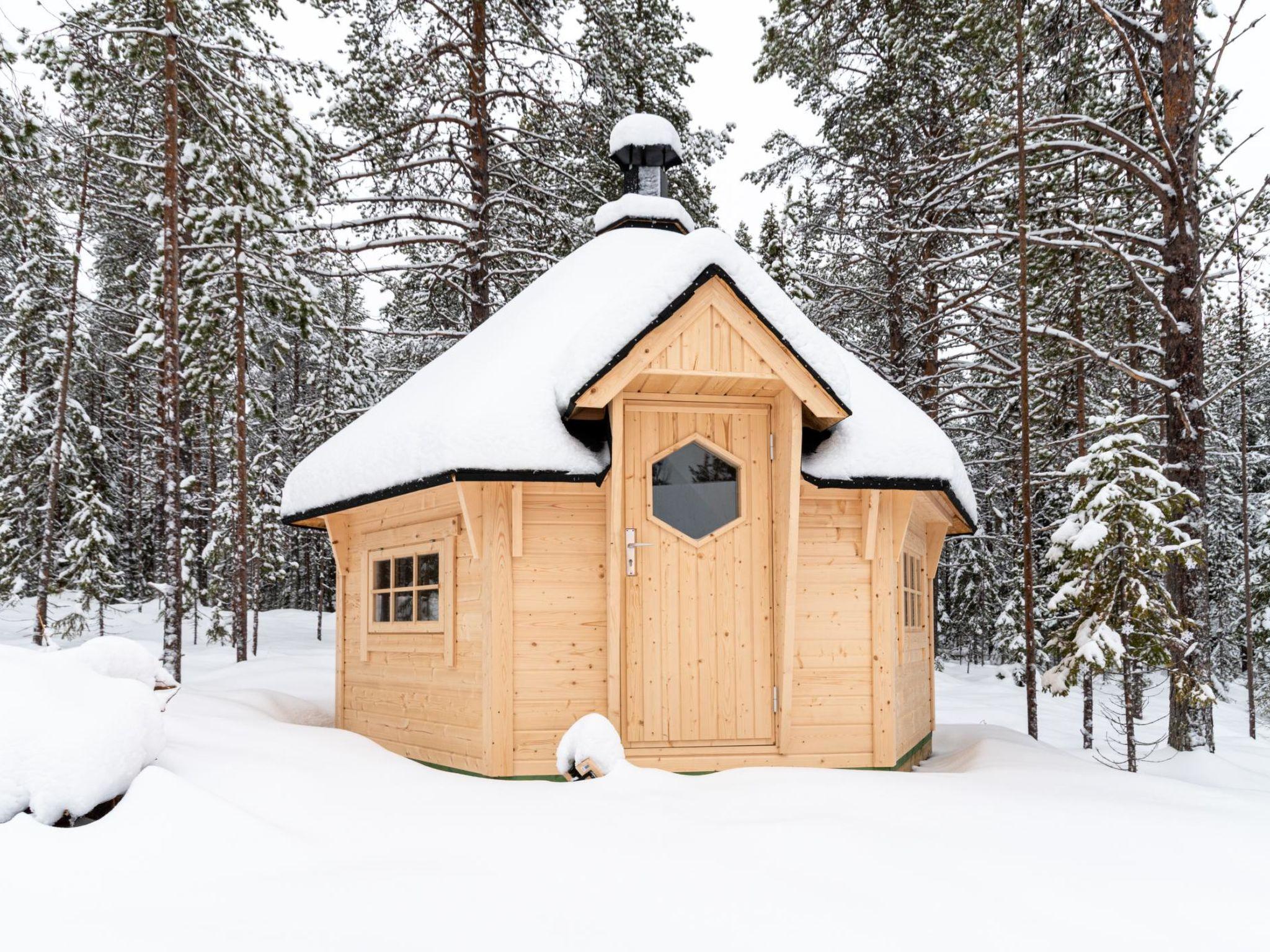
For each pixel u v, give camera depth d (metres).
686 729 6.76
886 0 16.53
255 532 23.95
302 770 5.16
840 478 7.05
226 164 13.12
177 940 2.86
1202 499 10.91
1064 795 5.42
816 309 18.75
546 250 16.59
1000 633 21.64
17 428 19.98
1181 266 11.25
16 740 4.03
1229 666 26.95
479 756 6.71
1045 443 14.81
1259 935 3.14
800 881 3.55
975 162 13.59
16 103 10.46
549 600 6.80
